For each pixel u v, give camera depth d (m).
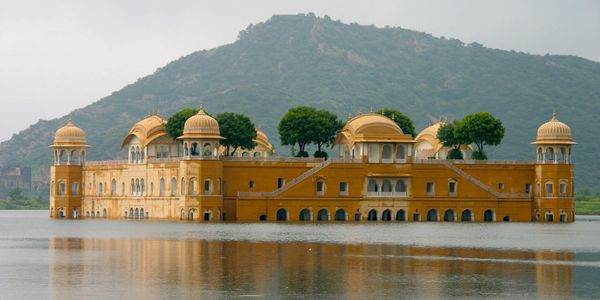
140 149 185.38
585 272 88.00
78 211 199.62
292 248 107.06
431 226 152.12
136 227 147.88
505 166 177.62
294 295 74.62
